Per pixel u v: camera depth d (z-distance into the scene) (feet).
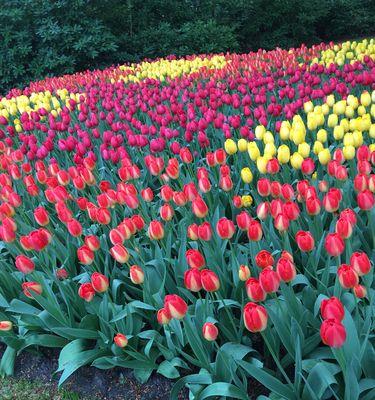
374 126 13.11
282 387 7.68
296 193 12.60
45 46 40.42
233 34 47.37
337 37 54.24
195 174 15.60
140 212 12.46
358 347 7.51
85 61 41.14
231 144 13.50
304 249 8.20
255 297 7.39
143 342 10.06
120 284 10.87
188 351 9.69
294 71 23.02
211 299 9.87
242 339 9.32
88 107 22.02
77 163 14.93
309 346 8.50
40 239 9.66
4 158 15.57
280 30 50.96
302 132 12.96
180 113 18.03
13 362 11.07
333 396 8.16
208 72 26.55
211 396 8.66
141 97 22.04
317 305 8.82
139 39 44.09
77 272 12.21
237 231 12.44
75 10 39.42
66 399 10.14
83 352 9.75
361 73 20.27
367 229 10.80
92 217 10.91
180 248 10.66
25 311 10.72
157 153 15.87
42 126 19.67
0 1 39.34
